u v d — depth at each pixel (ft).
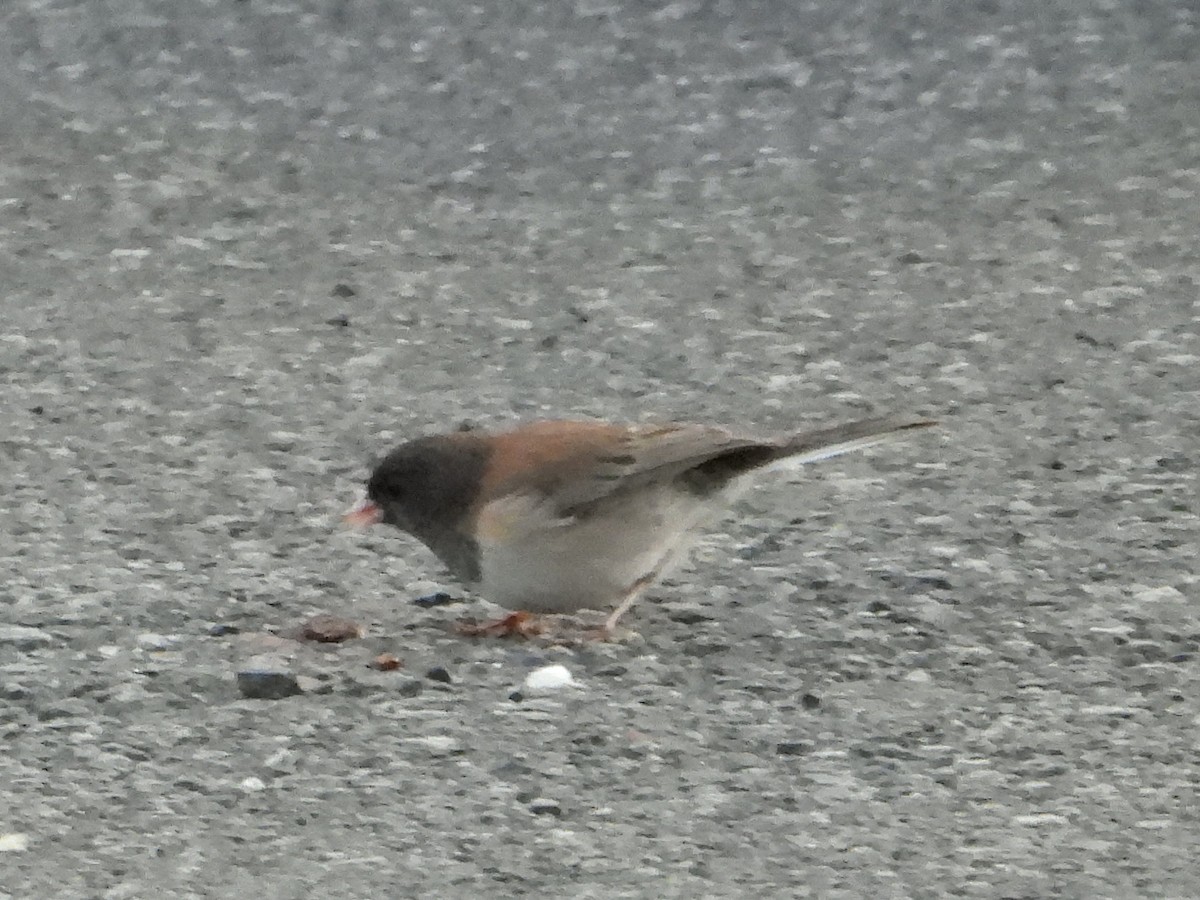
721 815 28.30
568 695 32.50
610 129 70.59
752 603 36.68
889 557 38.86
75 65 75.92
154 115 71.77
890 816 28.25
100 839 27.73
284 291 57.21
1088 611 36.01
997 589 37.11
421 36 78.33
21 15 80.38
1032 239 60.70
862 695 32.50
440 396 49.55
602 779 29.48
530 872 26.71
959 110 71.61
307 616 36.40
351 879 26.55
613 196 65.16
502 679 33.27
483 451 34.55
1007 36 77.36
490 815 28.37
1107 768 29.76
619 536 34.27
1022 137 69.31
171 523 41.37
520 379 50.80
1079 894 25.99
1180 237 60.59
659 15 80.02
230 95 73.46
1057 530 40.27
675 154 68.59
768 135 69.97
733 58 76.18
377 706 32.12
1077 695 32.45
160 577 38.34
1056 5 79.92
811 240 61.11
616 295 56.85
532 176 66.90
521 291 57.26
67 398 49.08
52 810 28.60
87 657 34.19
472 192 65.57
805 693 32.53
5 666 33.73
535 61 76.23
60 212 63.26
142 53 76.79
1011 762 29.99
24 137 69.56
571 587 34.45
